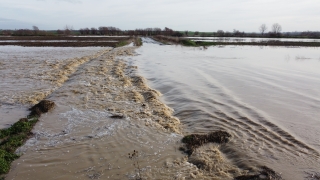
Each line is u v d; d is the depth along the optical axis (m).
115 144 9.12
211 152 8.48
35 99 14.24
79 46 52.47
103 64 26.27
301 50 49.75
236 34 129.12
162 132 10.14
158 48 52.00
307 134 9.88
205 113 11.98
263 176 7.03
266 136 9.67
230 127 10.47
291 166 7.65
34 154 8.38
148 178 7.11
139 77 19.62
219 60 32.31
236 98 14.59
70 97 14.60
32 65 25.86
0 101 13.87
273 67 26.48
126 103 13.65
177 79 19.89
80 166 7.72
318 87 17.39
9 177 7.13
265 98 14.65
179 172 7.41
